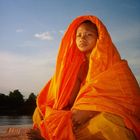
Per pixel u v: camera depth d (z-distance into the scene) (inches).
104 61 116.7
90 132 109.0
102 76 114.4
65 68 128.3
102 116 109.0
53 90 132.0
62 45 134.0
